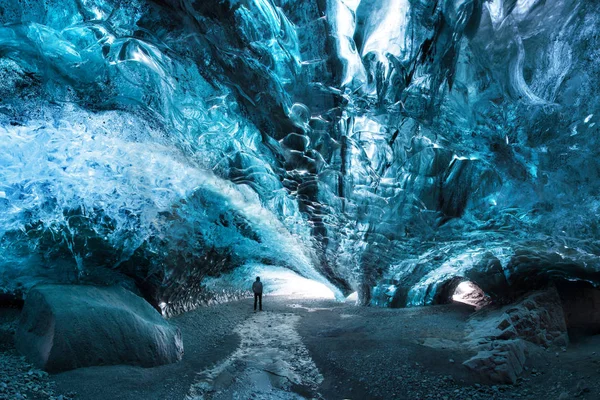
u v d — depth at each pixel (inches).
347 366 299.9
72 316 239.3
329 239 485.1
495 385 258.8
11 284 328.8
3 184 294.8
